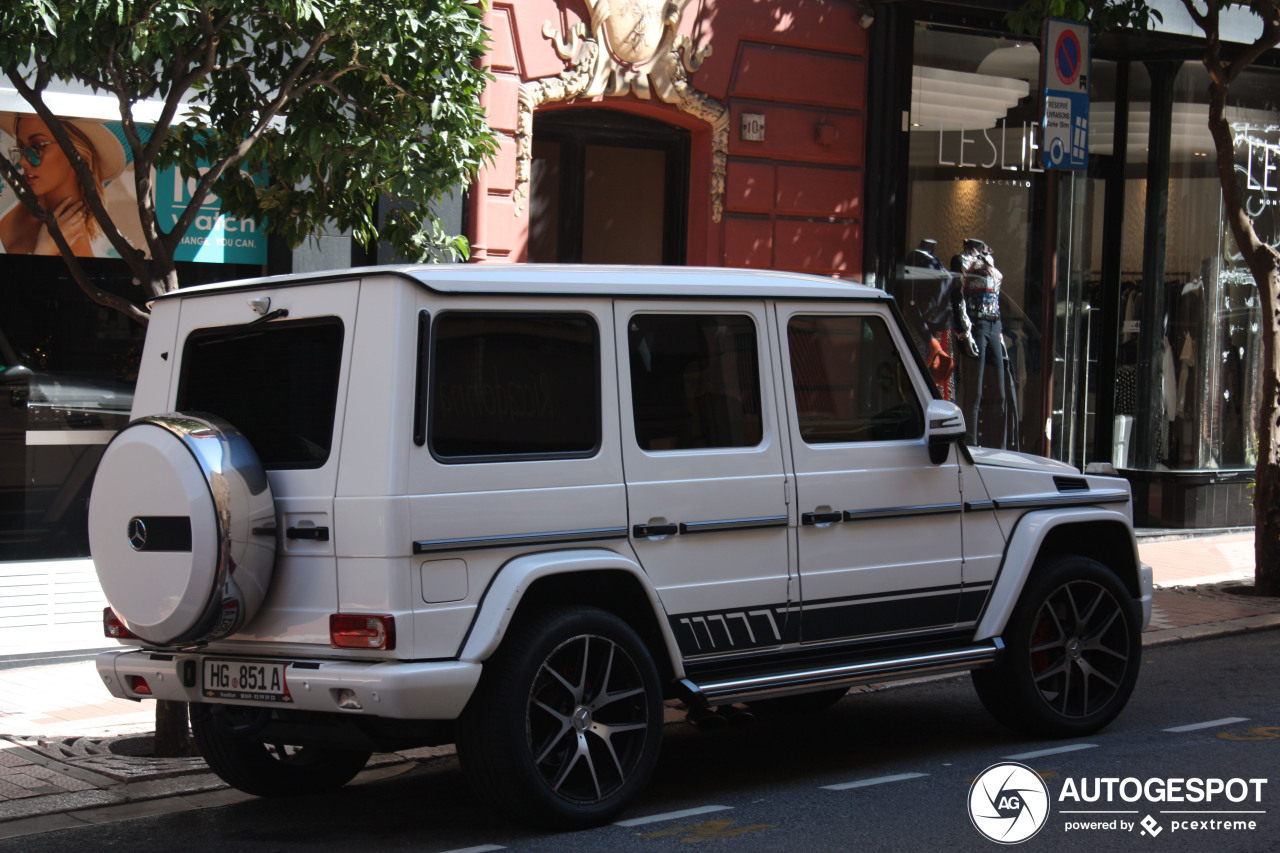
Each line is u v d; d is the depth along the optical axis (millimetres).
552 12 11234
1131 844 5074
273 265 9906
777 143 12438
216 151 7234
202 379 5574
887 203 13055
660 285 5711
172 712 6605
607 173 12148
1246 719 7203
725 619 5730
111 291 9391
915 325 13570
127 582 5066
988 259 14062
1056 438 14711
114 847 5230
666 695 5621
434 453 4984
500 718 4988
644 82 11680
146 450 5000
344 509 4918
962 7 13250
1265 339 11250
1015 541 6641
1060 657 6805
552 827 5176
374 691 4723
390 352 4930
